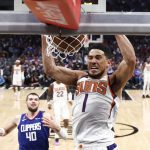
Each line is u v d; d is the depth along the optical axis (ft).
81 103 9.95
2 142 30.58
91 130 9.97
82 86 10.01
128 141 31.37
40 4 4.77
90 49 10.41
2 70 83.92
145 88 66.59
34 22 5.87
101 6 6.29
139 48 99.19
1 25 5.84
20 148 18.08
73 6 4.88
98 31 5.88
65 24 5.53
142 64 85.51
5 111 47.39
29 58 91.09
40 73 82.07
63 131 17.57
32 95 17.85
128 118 42.63
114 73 9.88
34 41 100.01
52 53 8.73
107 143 9.93
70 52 7.57
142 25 5.82
